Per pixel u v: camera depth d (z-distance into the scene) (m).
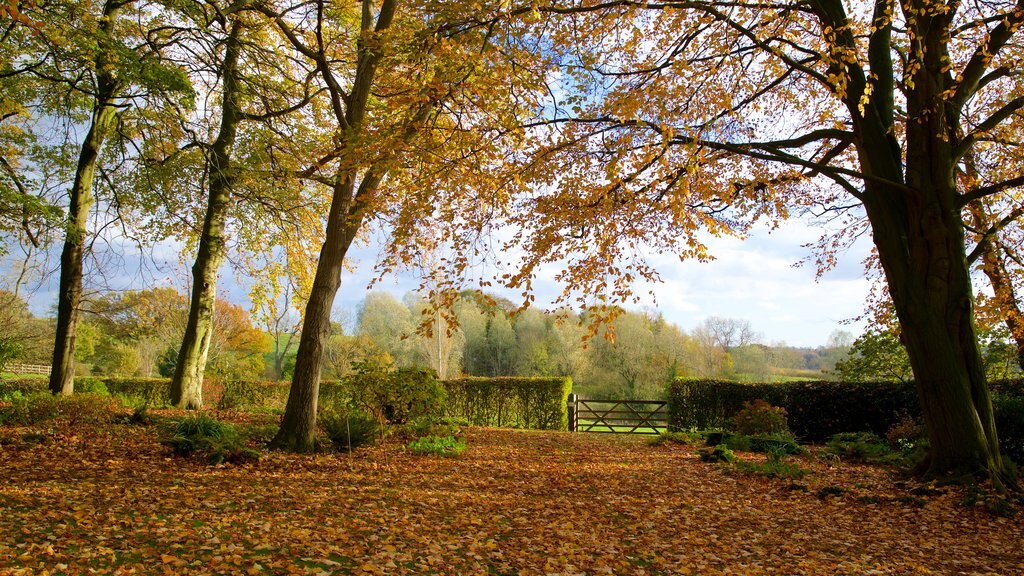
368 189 8.81
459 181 7.47
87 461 6.92
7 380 15.55
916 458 8.26
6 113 10.20
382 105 9.93
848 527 5.78
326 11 11.42
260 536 4.45
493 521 5.52
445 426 11.82
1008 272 10.63
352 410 10.84
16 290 12.02
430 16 7.84
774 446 10.70
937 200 7.41
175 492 5.61
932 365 7.24
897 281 7.56
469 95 7.45
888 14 6.71
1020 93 8.98
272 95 11.60
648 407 28.81
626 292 7.89
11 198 8.95
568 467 8.88
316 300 8.84
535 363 33.41
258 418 11.94
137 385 17.16
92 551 3.78
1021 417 9.42
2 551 3.58
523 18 6.63
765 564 4.69
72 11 8.73
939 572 4.60
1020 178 7.15
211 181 11.70
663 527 5.62
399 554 4.30
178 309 22.73
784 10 7.38
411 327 34.69
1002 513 6.04
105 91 10.92
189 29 10.09
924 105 7.51
